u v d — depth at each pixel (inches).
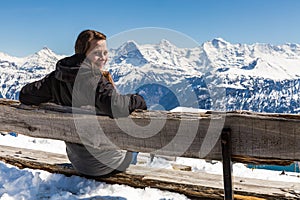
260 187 139.4
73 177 153.3
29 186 145.9
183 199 135.6
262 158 119.7
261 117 116.6
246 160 122.6
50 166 162.6
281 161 118.6
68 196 136.5
